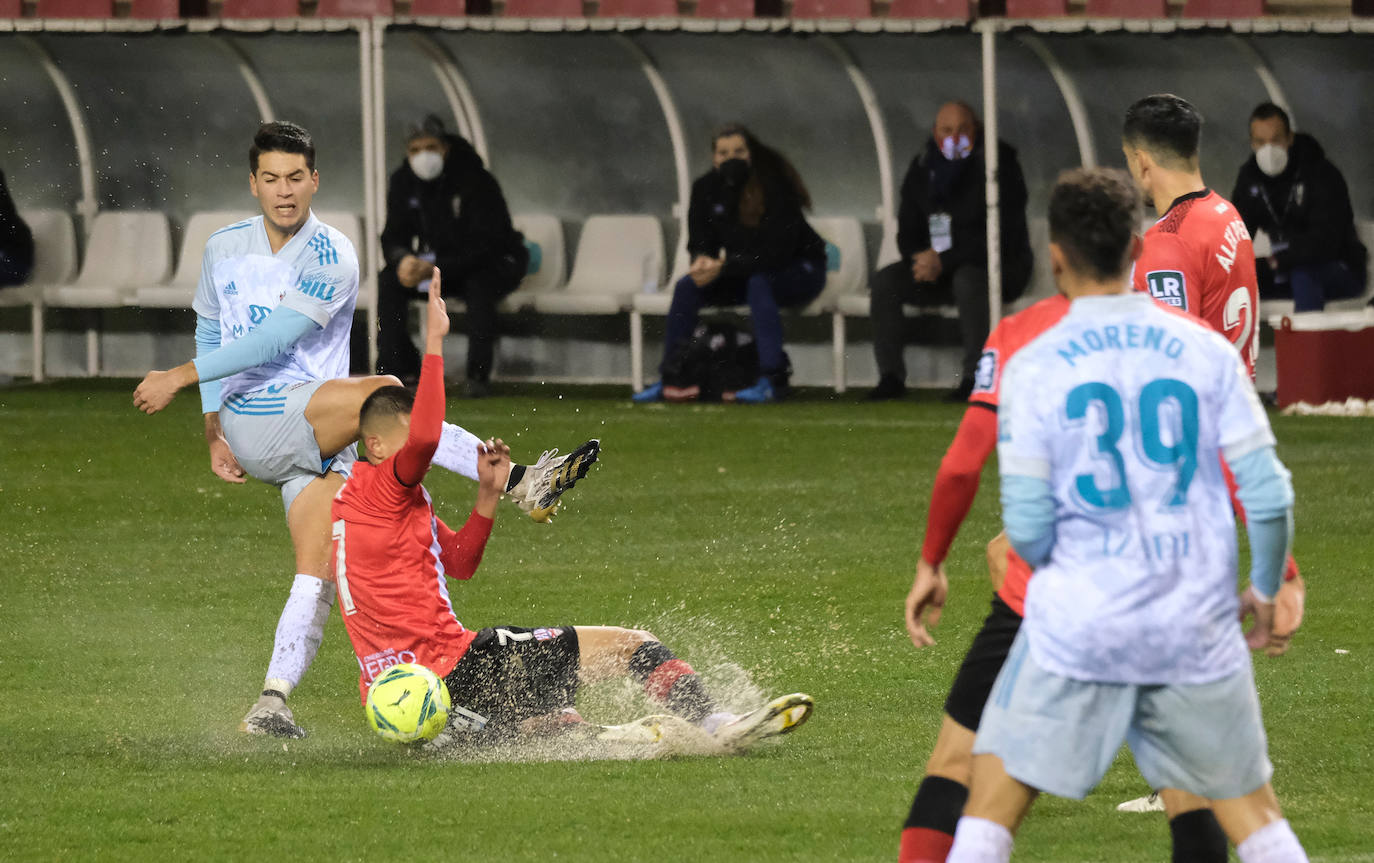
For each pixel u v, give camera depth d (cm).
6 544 3200
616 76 5853
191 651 2369
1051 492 1131
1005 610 1314
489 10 5538
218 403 2181
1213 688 1120
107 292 5897
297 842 1480
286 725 1911
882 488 3762
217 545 3194
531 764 1766
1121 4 5150
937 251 5338
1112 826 1511
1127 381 1131
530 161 6038
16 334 6225
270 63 5875
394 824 1529
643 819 1537
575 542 3203
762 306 5425
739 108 5856
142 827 1531
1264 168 5203
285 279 2134
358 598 1794
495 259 5519
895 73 5691
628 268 5875
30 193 6188
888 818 1534
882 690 2105
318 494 2050
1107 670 1113
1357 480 3688
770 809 1567
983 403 1264
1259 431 1135
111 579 2884
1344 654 2234
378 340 5478
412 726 1747
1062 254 1180
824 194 5934
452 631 1802
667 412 5144
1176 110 1623
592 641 1831
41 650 2370
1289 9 5238
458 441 2172
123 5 5578
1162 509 1120
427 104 6025
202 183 6128
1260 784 1141
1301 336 4931
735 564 2970
